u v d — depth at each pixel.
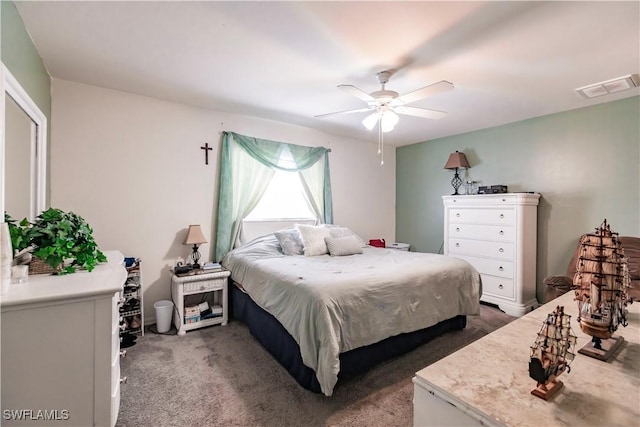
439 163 4.63
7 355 1.10
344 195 4.59
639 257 2.60
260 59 2.22
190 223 3.24
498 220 3.49
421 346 2.52
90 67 2.36
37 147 2.06
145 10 1.67
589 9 1.62
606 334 0.93
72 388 1.19
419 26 1.80
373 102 2.38
